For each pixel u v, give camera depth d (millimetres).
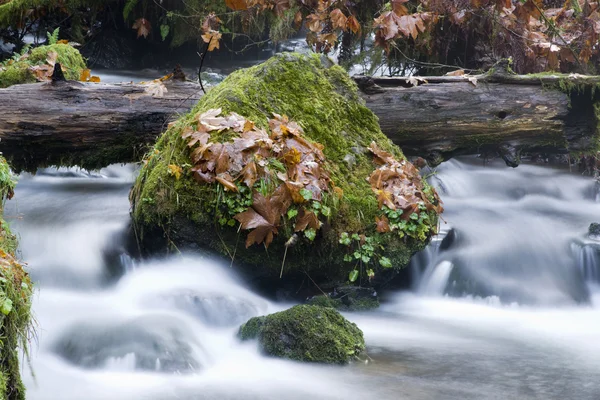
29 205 5777
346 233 4613
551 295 5309
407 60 8414
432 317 4891
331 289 4895
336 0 7574
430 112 5902
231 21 10461
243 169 4379
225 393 3371
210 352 3865
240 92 4871
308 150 4641
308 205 4441
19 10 9898
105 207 5742
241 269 4645
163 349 3674
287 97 5035
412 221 4836
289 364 3787
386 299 5250
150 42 11562
